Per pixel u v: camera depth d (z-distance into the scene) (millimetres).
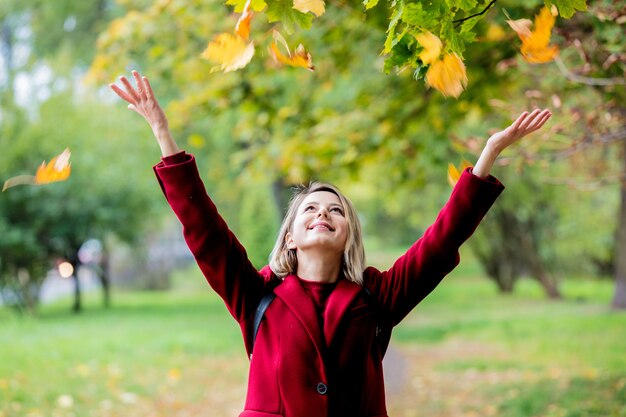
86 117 21750
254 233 21875
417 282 2924
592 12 4527
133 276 37812
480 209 2881
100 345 14055
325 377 2717
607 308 18984
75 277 24250
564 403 7891
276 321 2832
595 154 8367
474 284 35531
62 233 22344
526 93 5211
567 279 33031
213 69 2770
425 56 2611
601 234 23047
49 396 8727
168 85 9297
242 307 2904
